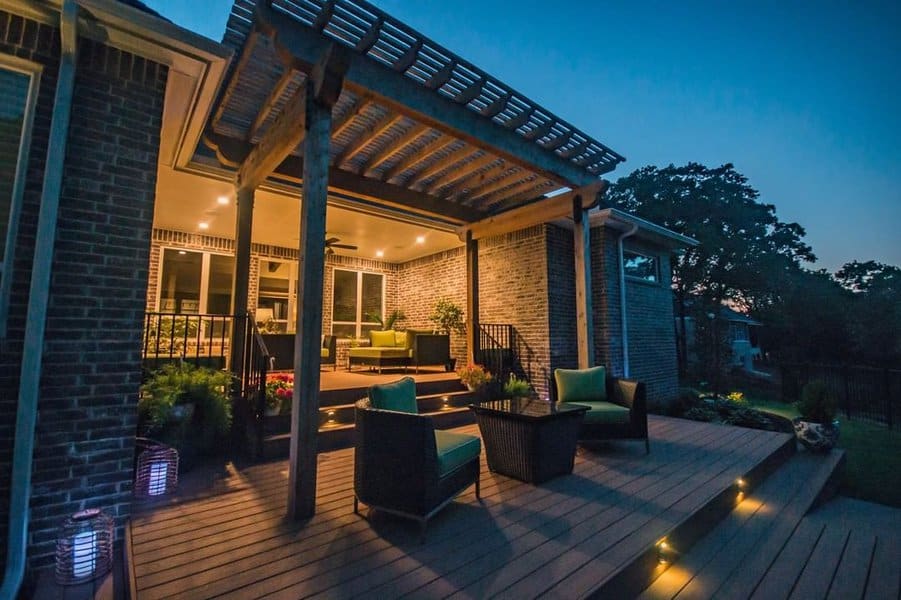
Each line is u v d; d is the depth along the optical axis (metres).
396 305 10.12
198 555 2.23
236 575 2.04
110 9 2.47
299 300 2.88
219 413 3.77
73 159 2.56
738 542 2.85
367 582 1.99
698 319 14.07
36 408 2.29
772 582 2.39
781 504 3.52
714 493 3.18
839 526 3.18
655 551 2.39
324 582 1.98
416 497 2.47
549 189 5.89
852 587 2.36
